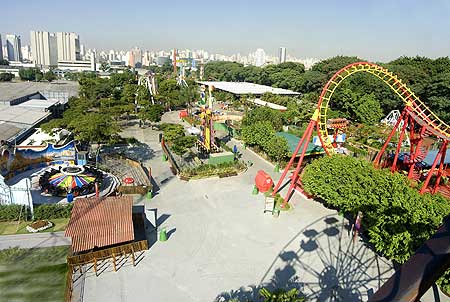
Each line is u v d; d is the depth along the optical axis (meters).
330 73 120.81
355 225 30.86
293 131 70.62
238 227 31.88
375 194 28.66
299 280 24.59
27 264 25.14
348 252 28.42
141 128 73.56
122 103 79.44
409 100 46.34
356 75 98.50
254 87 136.00
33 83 121.56
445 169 51.03
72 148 45.22
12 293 22.03
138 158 52.28
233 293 22.97
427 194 28.00
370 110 83.62
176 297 22.33
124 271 24.67
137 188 38.50
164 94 101.19
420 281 3.96
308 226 32.56
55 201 34.81
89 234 25.64
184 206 35.97
